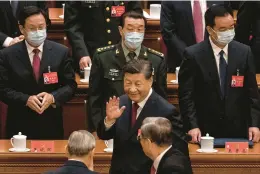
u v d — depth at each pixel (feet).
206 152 62.18
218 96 64.49
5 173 62.08
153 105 54.13
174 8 78.13
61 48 67.00
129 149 53.88
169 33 78.07
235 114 64.90
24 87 65.82
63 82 67.15
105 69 63.87
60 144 64.69
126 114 54.34
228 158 61.98
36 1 79.41
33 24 64.03
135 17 62.75
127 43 63.10
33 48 65.82
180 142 54.13
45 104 64.75
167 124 48.24
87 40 77.97
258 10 77.97
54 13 88.38
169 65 78.74
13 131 66.90
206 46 64.54
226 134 65.31
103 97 64.34
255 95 64.64
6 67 65.57
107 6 77.36
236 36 79.30
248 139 64.85
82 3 77.25
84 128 77.61
